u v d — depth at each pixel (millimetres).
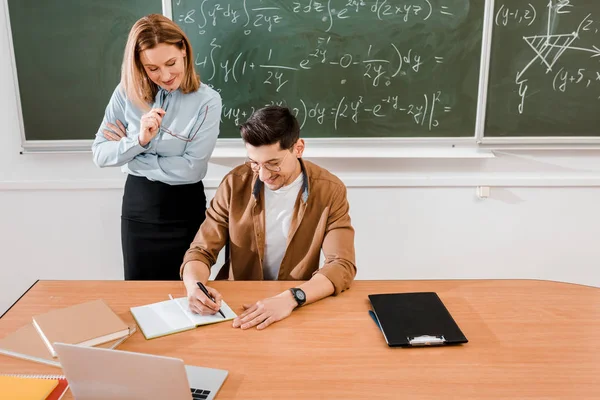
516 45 2414
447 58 2424
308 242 1666
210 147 2025
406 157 2514
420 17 2377
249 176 1662
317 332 1310
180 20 2377
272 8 2365
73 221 2650
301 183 1625
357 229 2670
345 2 2359
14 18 2355
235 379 1129
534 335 1289
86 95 2449
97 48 2398
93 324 1287
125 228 2131
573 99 2484
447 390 1089
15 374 1146
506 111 2492
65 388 1098
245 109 2488
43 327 1273
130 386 970
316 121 2502
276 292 1501
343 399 1063
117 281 1582
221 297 1464
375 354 1217
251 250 1681
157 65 1838
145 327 1317
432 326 1309
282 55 2422
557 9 2371
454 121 2502
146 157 1985
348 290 1532
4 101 2475
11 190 2590
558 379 1124
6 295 2734
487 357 1202
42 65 2410
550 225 2688
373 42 2404
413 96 2471
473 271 2740
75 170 2572
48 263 2707
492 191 2631
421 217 2658
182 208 2090
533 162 2592
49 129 2486
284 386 1105
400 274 2738
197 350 1234
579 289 1522
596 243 2711
